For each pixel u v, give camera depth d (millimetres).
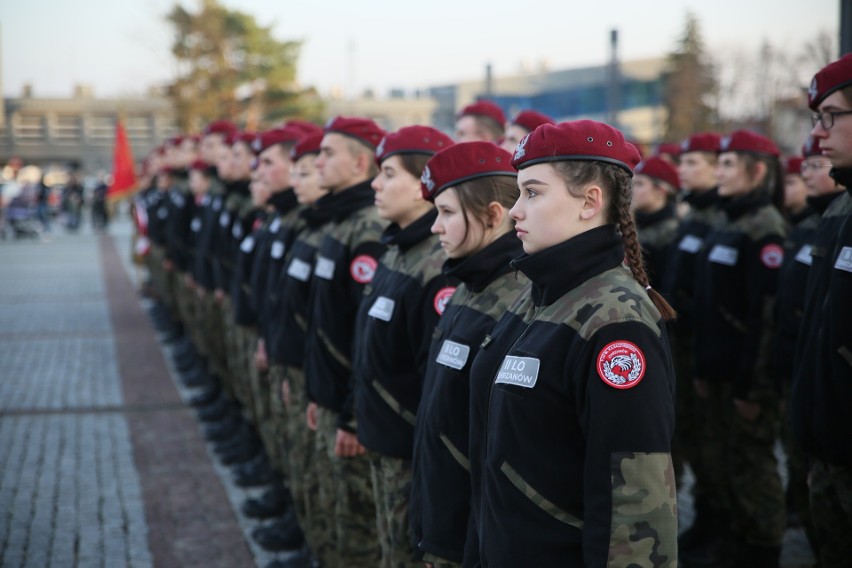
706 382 4246
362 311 3127
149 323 11102
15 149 56469
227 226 6312
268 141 4641
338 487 3453
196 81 31562
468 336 2346
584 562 1751
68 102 56156
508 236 2410
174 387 7852
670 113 32406
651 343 1771
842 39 4723
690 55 31938
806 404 2727
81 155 57250
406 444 2887
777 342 3721
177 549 4453
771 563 3936
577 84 32281
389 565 2957
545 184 1892
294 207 4609
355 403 3180
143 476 5559
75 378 8148
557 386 1818
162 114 48250
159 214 9805
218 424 6707
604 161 1870
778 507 3910
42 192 27250
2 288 14328
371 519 3424
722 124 31609
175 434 6477
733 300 4043
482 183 2414
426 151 2936
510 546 1866
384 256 3227
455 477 2371
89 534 4621
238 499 5180
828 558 2764
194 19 31062
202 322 7402
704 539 4336
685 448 4719
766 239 3912
